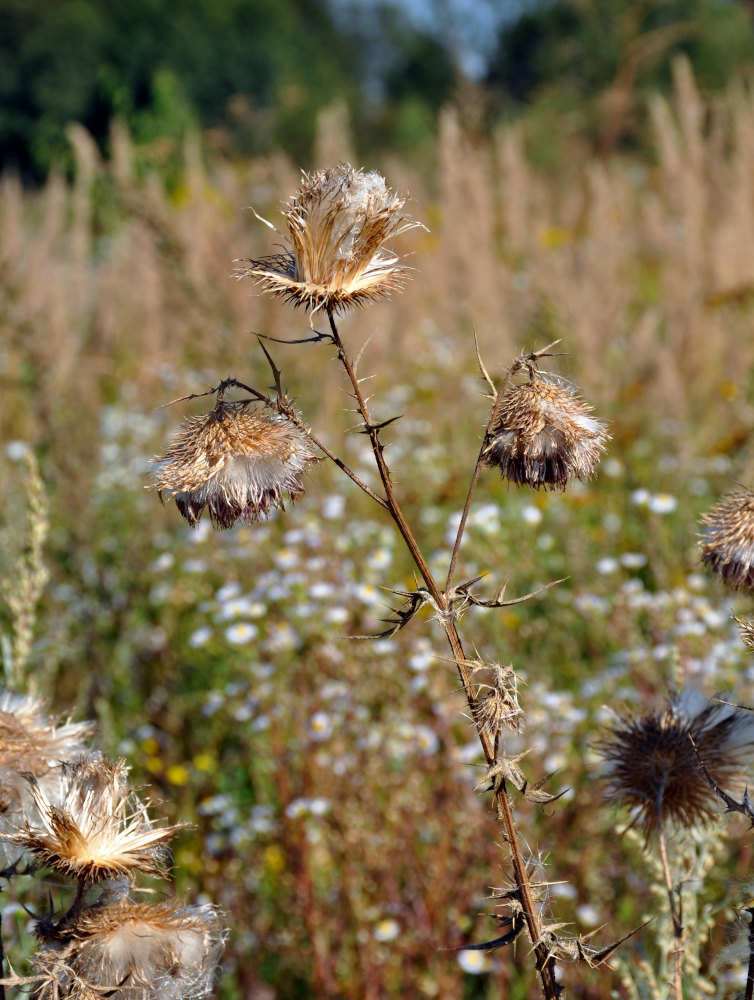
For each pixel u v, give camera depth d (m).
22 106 37.53
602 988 2.78
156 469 1.62
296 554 4.45
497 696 1.52
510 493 5.26
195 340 6.52
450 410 6.05
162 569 4.71
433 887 3.12
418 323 6.99
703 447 5.71
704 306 6.72
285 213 1.53
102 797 1.49
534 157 11.62
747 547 1.62
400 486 5.53
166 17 39.31
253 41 40.38
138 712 4.19
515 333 6.63
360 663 3.81
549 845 3.16
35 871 1.62
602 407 5.91
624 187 8.97
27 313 6.13
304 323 6.29
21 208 7.54
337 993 3.02
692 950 2.24
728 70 17.98
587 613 4.18
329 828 3.37
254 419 1.60
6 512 4.05
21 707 1.82
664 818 1.89
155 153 8.04
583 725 3.67
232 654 4.11
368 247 1.52
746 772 1.88
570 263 7.40
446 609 1.55
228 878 3.29
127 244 7.84
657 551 4.62
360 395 1.54
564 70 15.70
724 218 7.23
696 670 3.51
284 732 3.69
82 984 1.37
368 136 22.28
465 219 7.56
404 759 3.52
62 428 5.45
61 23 37.72
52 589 4.67
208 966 1.52
